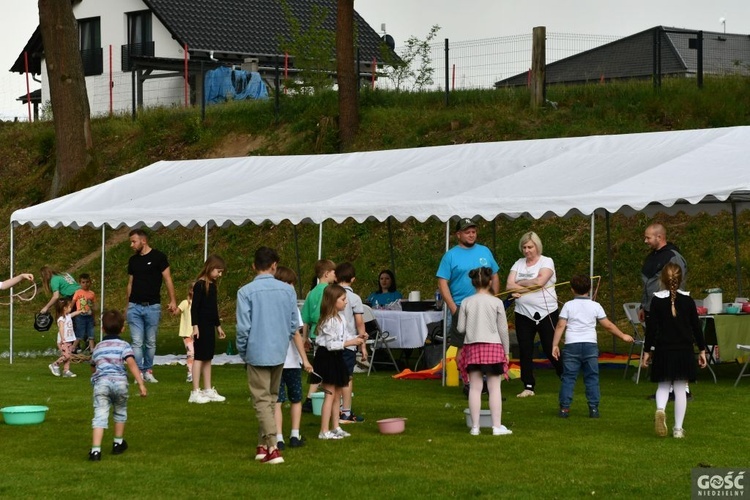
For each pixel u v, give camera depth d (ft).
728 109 79.56
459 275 39.88
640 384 44.09
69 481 26.27
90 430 34.01
